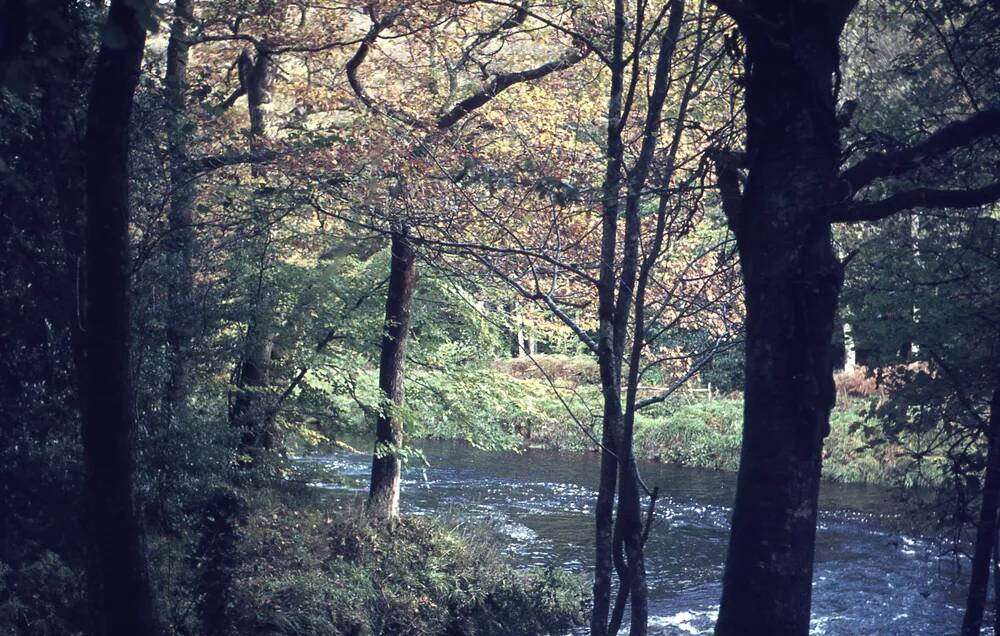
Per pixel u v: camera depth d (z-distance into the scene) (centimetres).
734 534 560
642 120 850
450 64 1529
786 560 545
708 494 2706
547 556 1895
